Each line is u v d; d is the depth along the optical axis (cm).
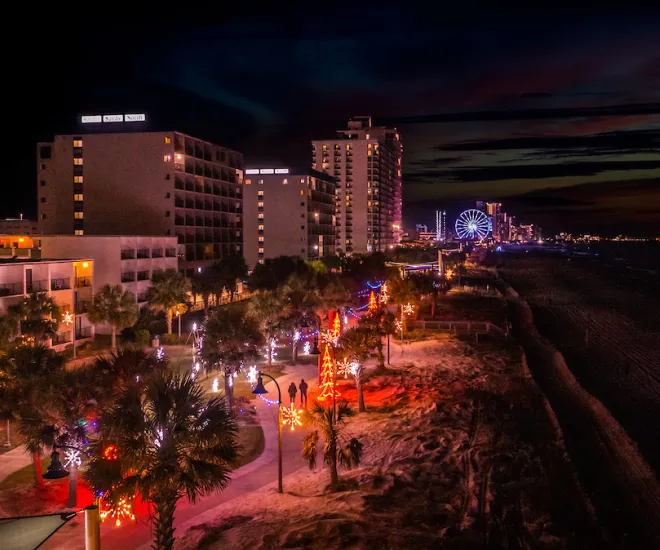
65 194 9581
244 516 2214
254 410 3700
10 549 1061
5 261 5550
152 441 1681
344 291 6650
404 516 2188
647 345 6688
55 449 2361
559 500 2548
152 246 7650
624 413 4066
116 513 1784
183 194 9725
